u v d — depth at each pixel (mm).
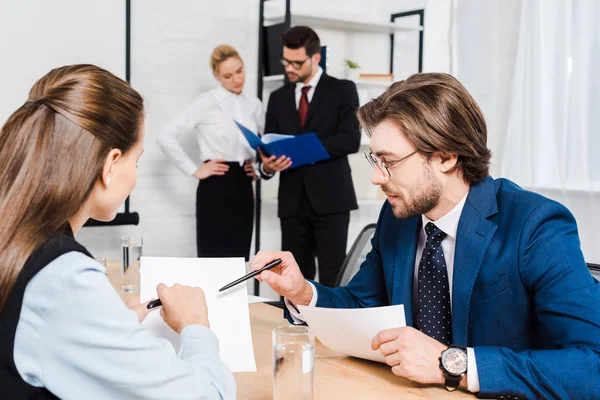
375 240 1649
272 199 4203
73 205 923
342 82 3508
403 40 4668
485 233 1339
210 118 3688
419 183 1330
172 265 1337
